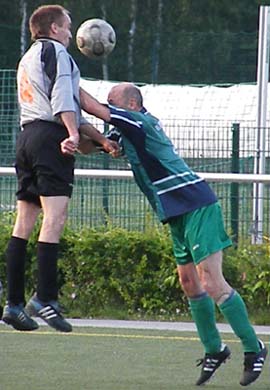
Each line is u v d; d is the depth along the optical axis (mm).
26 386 19000
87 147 18969
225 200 28578
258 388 19281
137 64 72562
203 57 67562
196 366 20828
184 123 48562
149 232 27328
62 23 18312
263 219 28734
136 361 21531
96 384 19266
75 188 29781
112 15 92125
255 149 31031
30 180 18531
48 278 18438
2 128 34781
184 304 26891
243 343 19125
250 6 93562
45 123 18156
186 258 19281
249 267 26859
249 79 66188
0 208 30672
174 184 18703
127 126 18531
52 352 22328
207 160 32562
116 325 25859
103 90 46156
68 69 17828
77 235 27359
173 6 94625
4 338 23812
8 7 91688
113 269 27016
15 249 18828
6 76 37344
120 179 27562
